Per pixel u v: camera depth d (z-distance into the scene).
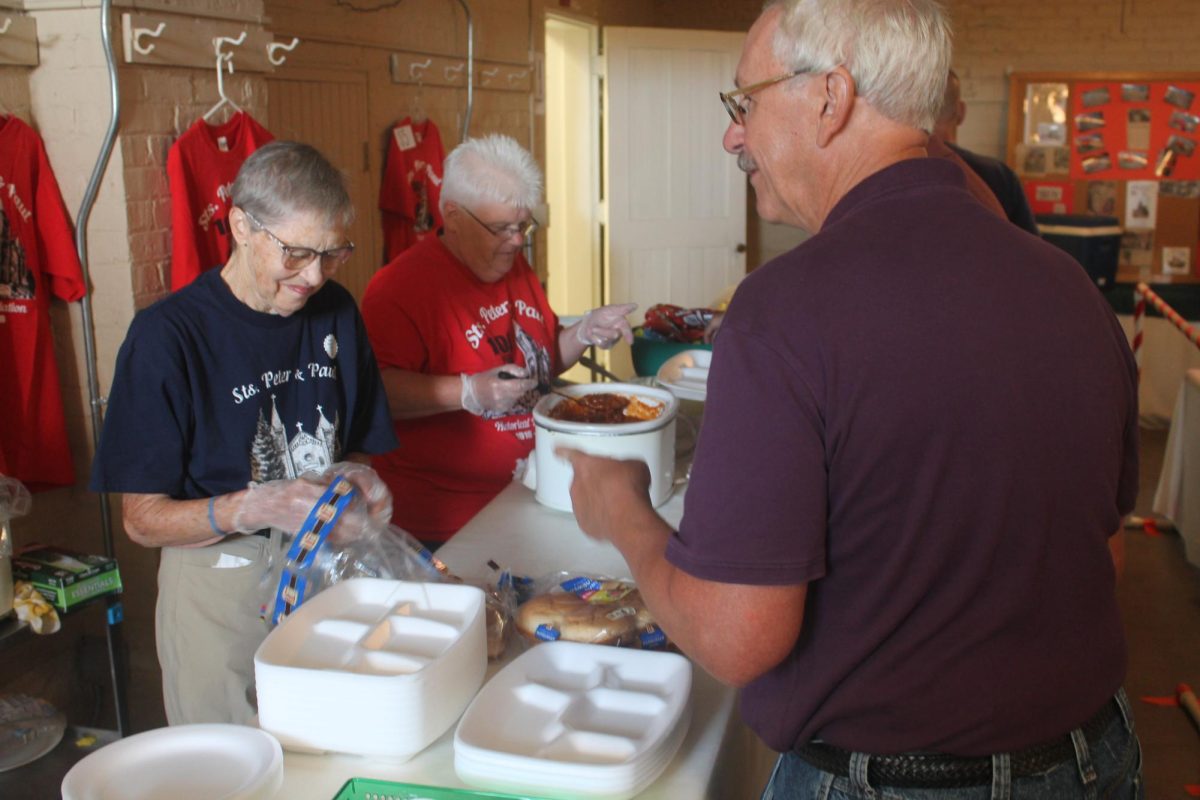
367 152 4.05
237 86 2.81
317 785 1.10
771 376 0.88
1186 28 6.98
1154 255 7.05
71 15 2.39
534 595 1.53
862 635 0.94
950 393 0.88
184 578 1.74
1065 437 0.92
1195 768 2.75
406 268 2.29
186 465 1.68
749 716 1.04
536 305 2.51
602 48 6.40
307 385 1.79
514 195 2.25
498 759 1.06
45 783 2.16
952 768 0.95
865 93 0.97
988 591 0.92
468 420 2.31
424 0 4.38
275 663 1.17
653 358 3.22
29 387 2.42
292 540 1.53
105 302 2.51
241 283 1.69
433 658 1.19
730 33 6.37
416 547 1.51
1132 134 7.02
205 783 1.03
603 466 1.14
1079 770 0.99
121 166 2.44
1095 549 0.97
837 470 0.90
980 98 7.35
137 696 2.66
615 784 1.04
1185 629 3.58
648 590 0.99
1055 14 7.14
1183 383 4.05
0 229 2.31
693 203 6.52
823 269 0.91
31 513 2.50
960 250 0.92
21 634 1.92
